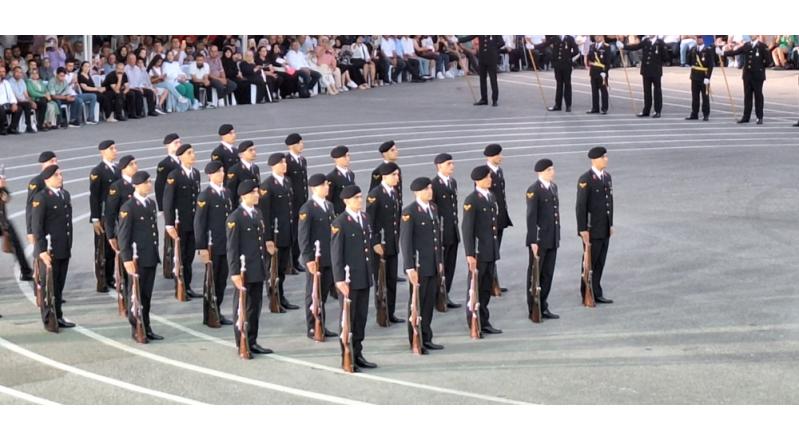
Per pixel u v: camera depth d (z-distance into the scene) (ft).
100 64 120.78
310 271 58.08
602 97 128.67
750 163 101.91
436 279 56.70
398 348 57.16
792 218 81.87
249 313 55.47
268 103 135.23
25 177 92.63
